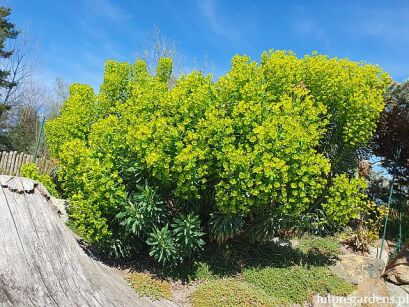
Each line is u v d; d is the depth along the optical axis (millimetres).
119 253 6266
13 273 4488
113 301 5043
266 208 6547
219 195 5816
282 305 5730
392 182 8227
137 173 6016
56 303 4496
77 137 7613
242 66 6543
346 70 7367
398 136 8461
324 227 7922
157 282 5945
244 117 5875
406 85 8297
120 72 8453
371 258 6957
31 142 22094
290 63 6930
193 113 5992
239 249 6988
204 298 5660
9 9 25312
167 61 9477
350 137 7184
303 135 5848
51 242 5289
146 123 5816
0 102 26828
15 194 5508
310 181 5965
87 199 5922
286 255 6957
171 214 6359
